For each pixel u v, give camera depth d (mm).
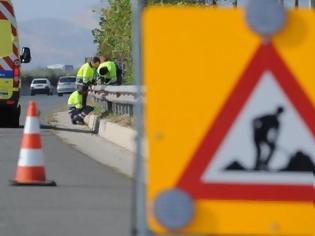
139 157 13180
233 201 13133
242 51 13047
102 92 66812
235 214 13156
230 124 13039
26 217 27250
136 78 13906
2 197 31312
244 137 13078
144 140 13156
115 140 55531
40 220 26750
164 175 13008
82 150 50438
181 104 12938
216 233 13102
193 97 12969
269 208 13180
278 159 13156
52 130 68938
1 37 69375
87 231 24906
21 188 33469
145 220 13055
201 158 13016
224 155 13062
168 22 12938
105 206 29250
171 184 13008
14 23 69438
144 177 13156
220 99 13000
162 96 12922
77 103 75625
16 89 69750
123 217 27125
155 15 12930
